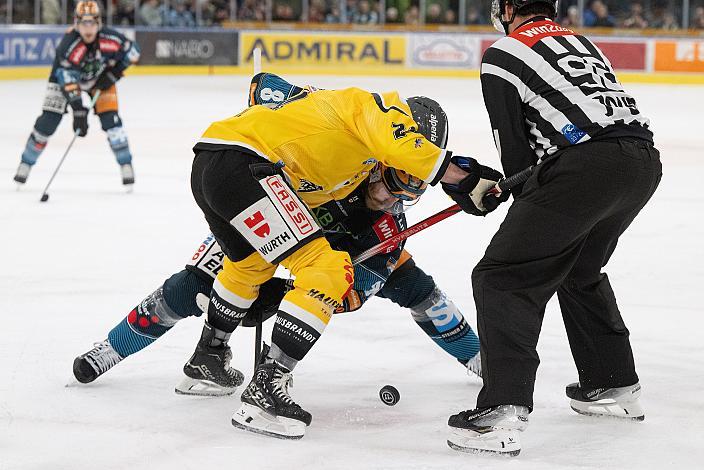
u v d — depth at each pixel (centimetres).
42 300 1304
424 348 1113
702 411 901
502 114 813
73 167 2642
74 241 1708
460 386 982
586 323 872
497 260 805
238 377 948
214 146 853
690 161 2819
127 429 841
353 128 837
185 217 1950
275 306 912
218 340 922
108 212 1991
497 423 782
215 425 856
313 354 1085
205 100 4366
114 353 946
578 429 855
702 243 1738
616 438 831
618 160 783
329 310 835
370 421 876
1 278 1427
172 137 3203
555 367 1036
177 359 1047
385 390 901
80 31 2147
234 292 890
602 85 804
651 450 804
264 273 884
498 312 795
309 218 838
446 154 809
